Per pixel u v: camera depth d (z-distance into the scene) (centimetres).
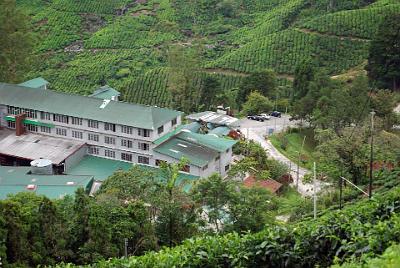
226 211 4472
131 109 7644
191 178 6975
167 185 4762
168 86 12469
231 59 13888
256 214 4450
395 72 10800
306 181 7144
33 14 16862
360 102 8706
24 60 10594
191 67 11919
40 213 3875
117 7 17575
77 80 14050
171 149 7331
